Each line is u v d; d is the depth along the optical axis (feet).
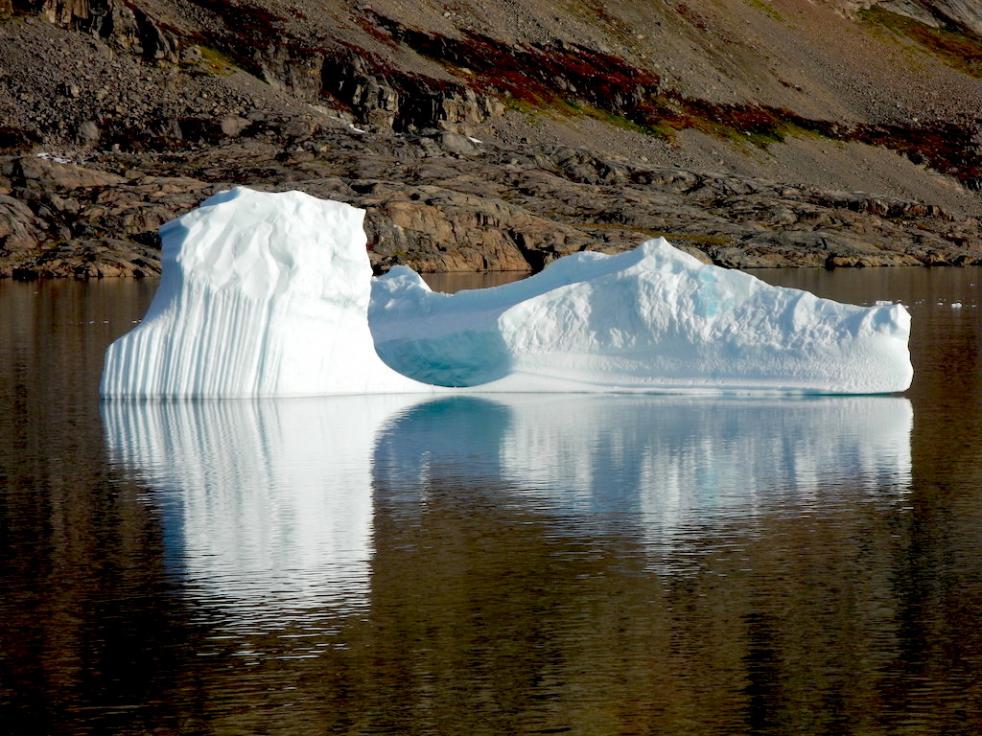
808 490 93.97
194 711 56.54
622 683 59.21
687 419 122.72
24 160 338.13
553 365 138.82
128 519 85.71
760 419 122.83
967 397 136.26
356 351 133.69
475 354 141.90
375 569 74.69
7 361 161.58
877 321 135.95
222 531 82.64
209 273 127.34
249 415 121.90
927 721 55.77
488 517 86.17
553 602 69.21
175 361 128.88
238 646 63.31
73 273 298.15
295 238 127.75
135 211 324.19
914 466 102.17
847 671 60.54
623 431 116.88
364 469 100.78
